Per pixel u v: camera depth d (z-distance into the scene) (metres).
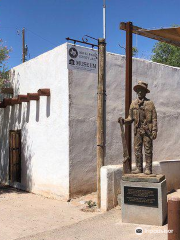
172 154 9.05
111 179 6.04
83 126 7.16
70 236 4.73
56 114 7.29
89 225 5.21
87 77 7.28
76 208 6.32
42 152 7.78
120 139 7.84
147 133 5.31
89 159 7.23
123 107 7.96
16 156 8.93
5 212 6.19
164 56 16.95
